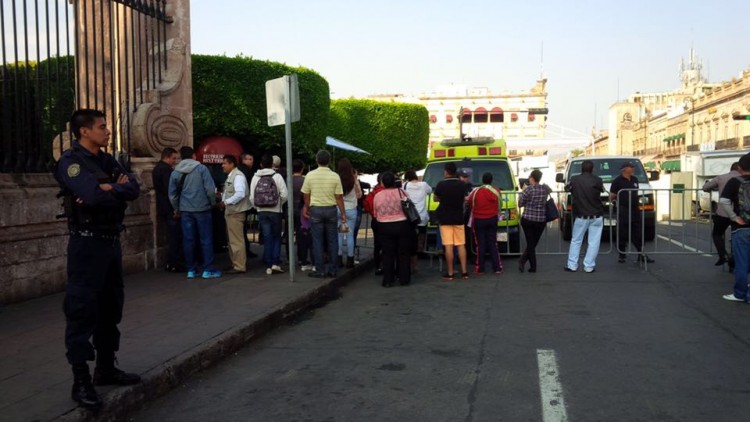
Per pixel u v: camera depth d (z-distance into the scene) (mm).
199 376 5199
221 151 15852
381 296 8844
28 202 7328
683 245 11422
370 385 4910
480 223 10531
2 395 4152
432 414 4262
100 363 4352
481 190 10531
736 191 7715
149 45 10336
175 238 9477
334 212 9438
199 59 15633
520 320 7074
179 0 10445
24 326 6059
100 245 3994
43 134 7793
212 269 9219
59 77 7762
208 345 5488
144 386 4492
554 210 10516
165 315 6664
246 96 16188
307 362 5590
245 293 7957
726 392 4582
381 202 9578
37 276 7410
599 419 4105
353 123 28875
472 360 5527
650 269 10742
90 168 3928
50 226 7680
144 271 9641
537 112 33094
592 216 10391
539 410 4281
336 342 6293
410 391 4742
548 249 13945
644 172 15828
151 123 9852
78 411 3875
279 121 9047
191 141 10680
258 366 5484
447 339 6305
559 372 5117
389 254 9648
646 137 87125
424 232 12188
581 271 10672
